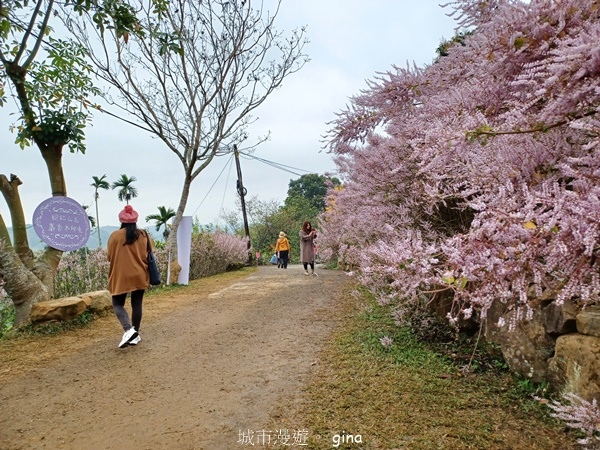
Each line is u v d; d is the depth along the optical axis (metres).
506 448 2.30
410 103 2.69
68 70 6.41
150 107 10.00
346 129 2.83
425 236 3.82
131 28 6.26
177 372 3.88
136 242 4.74
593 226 1.25
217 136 10.84
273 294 8.12
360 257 4.45
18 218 6.08
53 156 6.50
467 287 1.76
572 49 1.29
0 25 5.53
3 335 5.34
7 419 3.05
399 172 3.85
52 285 6.29
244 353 4.35
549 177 1.72
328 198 9.32
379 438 2.47
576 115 1.59
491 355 3.55
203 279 12.38
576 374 2.44
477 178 1.89
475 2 2.07
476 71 2.02
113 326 5.72
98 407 3.20
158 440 2.67
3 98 6.04
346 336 4.60
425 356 3.76
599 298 1.68
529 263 1.41
